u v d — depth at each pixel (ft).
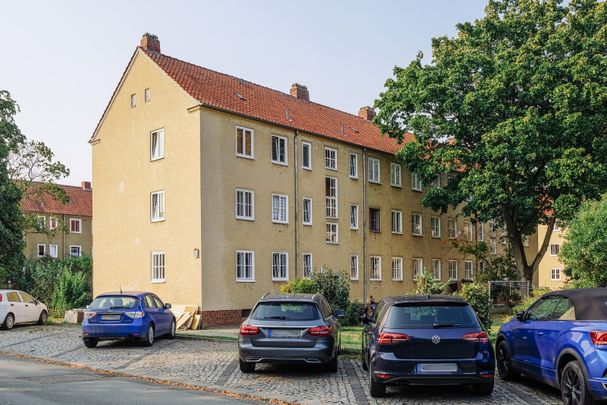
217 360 49.65
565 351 30.73
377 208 125.80
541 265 218.18
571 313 32.40
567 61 98.48
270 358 40.24
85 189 228.84
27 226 144.25
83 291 107.14
